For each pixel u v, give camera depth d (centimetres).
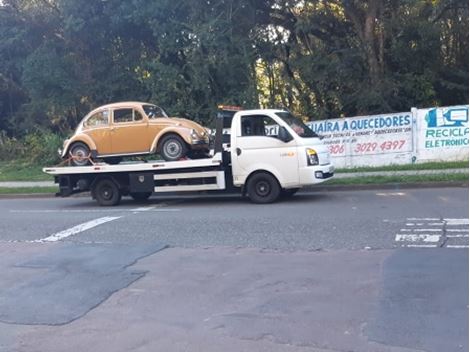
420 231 946
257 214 1214
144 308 648
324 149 1409
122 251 923
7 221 1327
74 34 2559
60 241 1038
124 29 2542
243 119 1396
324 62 2286
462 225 977
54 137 2620
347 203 1316
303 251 855
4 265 874
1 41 2719
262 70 2448
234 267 788
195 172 1440
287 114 1424
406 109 2317
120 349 539
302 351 509
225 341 542
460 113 1900
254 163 1378
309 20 2319
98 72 2633
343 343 520
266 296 660
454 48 2456
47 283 766
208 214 1255
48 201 1783
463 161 1870
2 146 2936
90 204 1617
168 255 880
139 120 1505
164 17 2334
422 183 1558
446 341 510
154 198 1673
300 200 1417
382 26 2264
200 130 1504
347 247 863
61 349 548
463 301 602
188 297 676
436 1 2320
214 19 2231
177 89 2294
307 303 628
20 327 611
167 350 530
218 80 2297
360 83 2280
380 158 1967
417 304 602
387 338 523
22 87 3016
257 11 2403
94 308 659
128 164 1497
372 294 641
